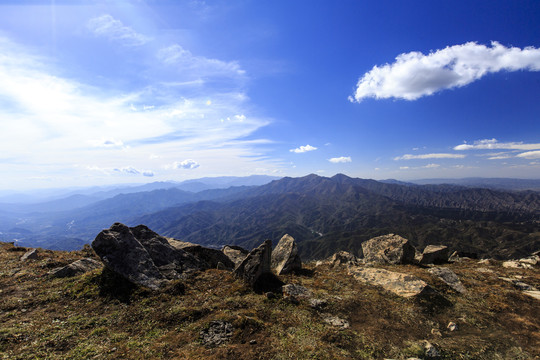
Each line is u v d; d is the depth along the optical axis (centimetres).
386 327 1427
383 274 2123
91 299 1617
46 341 1173
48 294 1658
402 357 1161
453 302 1730
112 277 1778
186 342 1206
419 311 1605
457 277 2097
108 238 1912
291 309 1592
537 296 1791
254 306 1603
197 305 1584
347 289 1961
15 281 1848
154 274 1888
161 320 1408
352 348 1223
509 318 1535
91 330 1305
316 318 1499
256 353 1120
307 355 1124
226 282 1984
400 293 1823
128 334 1283
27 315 1409
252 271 1953
